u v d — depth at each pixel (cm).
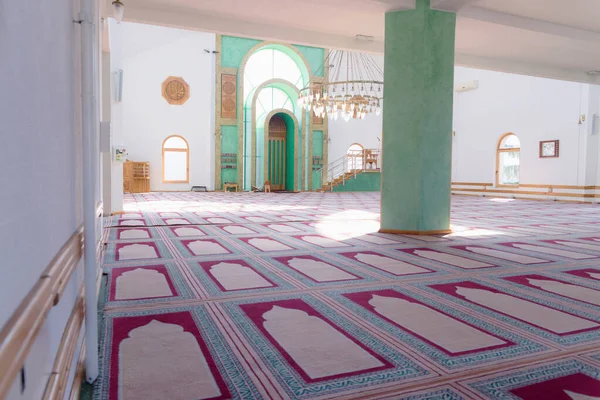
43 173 114
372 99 1366
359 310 302
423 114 641
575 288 363
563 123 1447
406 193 654
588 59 1109
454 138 1848
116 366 212
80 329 204
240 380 199
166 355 225
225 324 271
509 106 1625
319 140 1983
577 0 725
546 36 879
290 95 1964
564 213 1044
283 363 217
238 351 231
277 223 782
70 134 175
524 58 1102
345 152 2033
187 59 1797
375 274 407
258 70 1912
